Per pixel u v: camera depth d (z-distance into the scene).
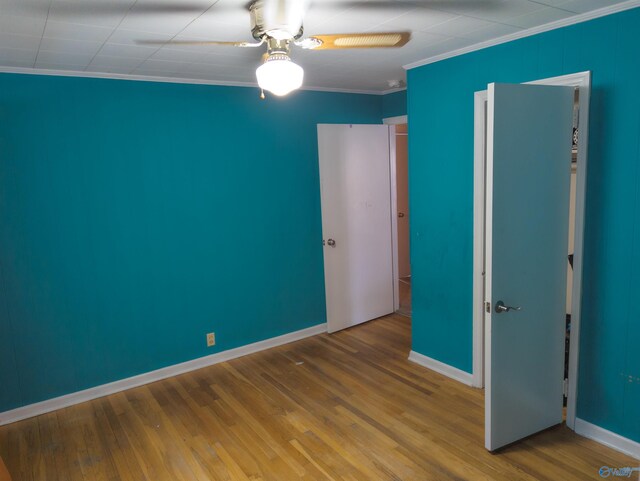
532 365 2.78
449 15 2.44
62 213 3.39
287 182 4.46
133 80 3.58
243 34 2.57
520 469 2.58
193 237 3.98
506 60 2.97
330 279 4.74
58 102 3.31
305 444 2.91
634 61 2.40
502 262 2.56
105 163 3.53
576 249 2.73
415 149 3.72
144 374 3.86
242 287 4.30
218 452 2.87
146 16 2.24
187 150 3.87
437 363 3.83
